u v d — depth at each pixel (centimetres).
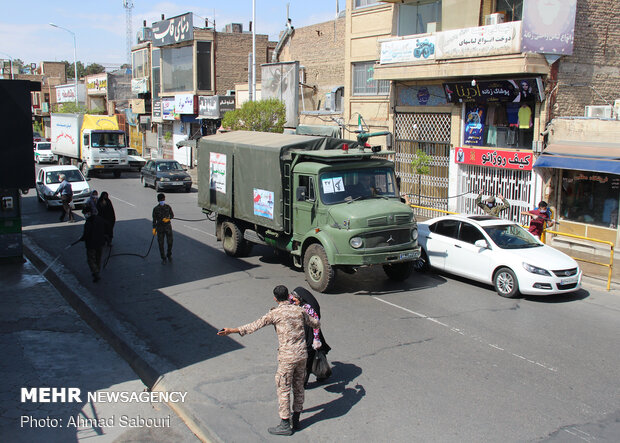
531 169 1625
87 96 6200
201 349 858
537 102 1608
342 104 2672
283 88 2705
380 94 2208
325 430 613
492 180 1781
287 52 3144
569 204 1608
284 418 602
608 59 1678
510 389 710
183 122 4169
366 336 896
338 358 811
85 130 3488
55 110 6944
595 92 1670
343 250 1097
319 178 1155
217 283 1225
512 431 608
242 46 4028
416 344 862
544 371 765
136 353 845
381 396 692
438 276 1291
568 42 1549
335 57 2791
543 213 1377
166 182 2850
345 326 942
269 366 791
